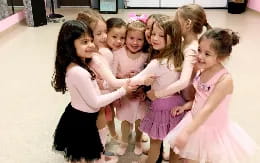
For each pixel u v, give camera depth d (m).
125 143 1.99
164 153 1.93
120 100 1.82
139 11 6.53
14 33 4.86
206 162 1.51
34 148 2.05
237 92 2.83
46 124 2.33
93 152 1.59
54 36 4.70
